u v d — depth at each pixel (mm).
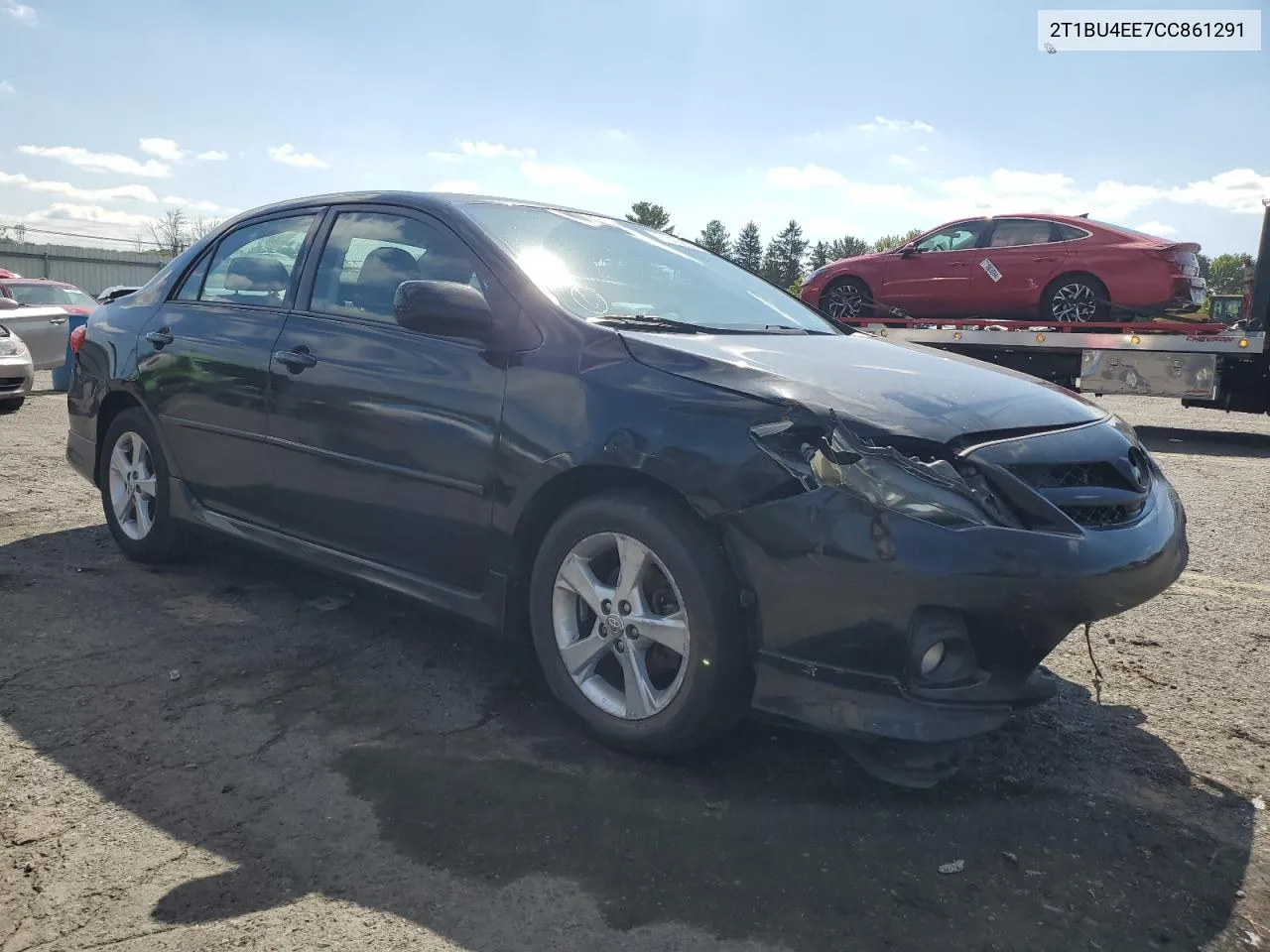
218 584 4547
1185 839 2658
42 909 2217
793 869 2459
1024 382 3334
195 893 2287
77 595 4324
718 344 3168
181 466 4449
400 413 3426
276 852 2463
